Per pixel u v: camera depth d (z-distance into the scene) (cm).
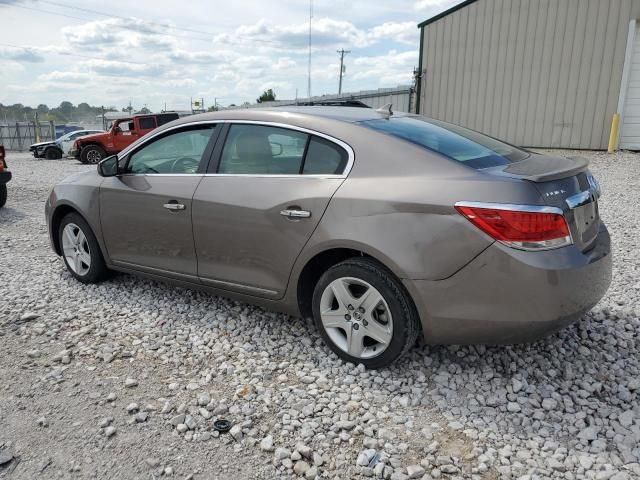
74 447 252
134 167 421
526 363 326
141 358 339
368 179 304
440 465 238
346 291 315
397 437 258
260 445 253
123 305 425
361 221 297
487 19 1550
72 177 485
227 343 355
